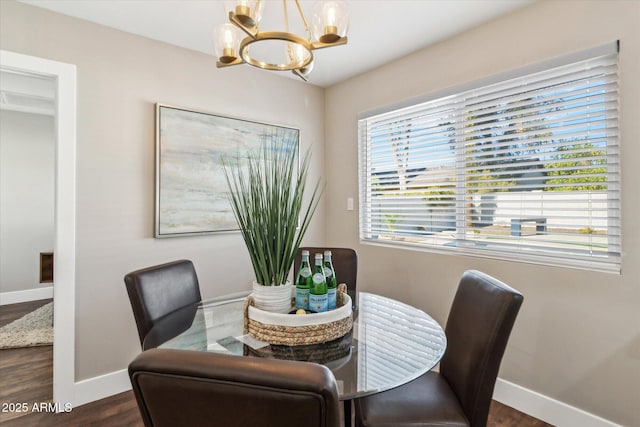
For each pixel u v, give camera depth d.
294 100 3.09
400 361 1.22
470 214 2.27
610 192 1.69
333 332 1.30
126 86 2.22
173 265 1.82
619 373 1.65
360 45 2.40
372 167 2.95
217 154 2.59
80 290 2.06
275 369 0.62
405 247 2.68
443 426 1.20
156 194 2.32
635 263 1.60
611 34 1.65
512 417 1.94
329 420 0.61
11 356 2.68
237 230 2.69
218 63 1.42
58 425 1.86
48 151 4.46
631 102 1.60
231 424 0.65
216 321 1.57
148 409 0.70
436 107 2.43
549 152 1.90
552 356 1.87
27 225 4.33
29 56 1.89
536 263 1.94
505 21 2.03
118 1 1.88
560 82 1.85
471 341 1.33
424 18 2.05
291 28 2.17
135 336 2.26
